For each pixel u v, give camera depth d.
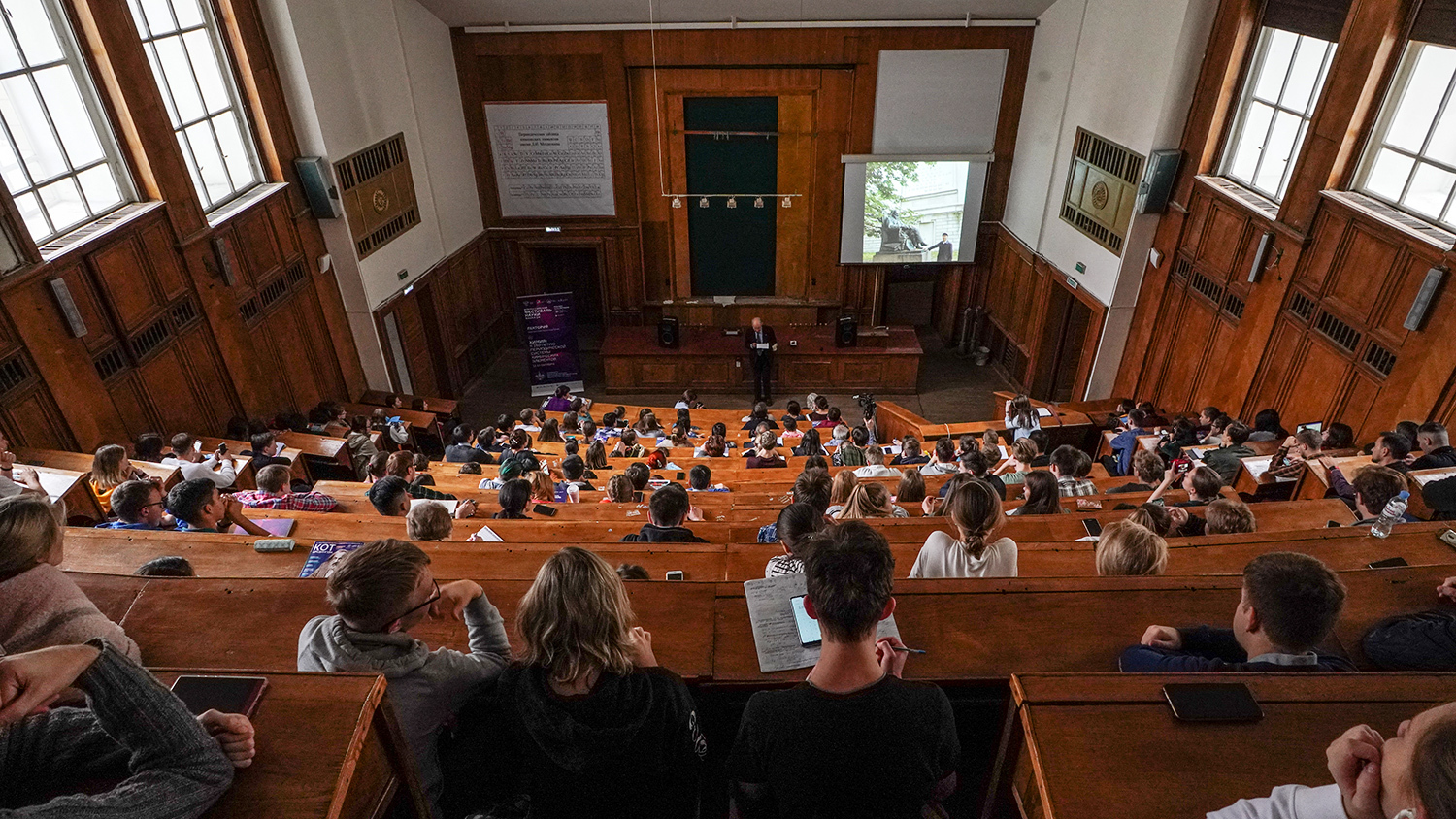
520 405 13.17
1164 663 1.95
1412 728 1.01
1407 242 6.40
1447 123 6.18
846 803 1.49
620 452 8.09
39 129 6.40
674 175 13.13
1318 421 7.54
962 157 12.72
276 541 3.28
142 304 7.33
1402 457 5.04
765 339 12.77
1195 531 4.11
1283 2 7.79
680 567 3.03
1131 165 9.77
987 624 2.24
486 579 2.60
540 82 12.41
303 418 9.02
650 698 1.62
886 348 13.18
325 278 10.09
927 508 4.25
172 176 7.59
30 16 6.29
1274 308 8.03
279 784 1.26
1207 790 1.33
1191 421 8.78
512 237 13.80
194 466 6.18
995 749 1.93
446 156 12.30
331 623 1.79
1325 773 1.35
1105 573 2.56
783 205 13.39
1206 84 8.75
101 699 1.12
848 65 12.16
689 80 12.34
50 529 1.94
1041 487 4.36
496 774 2.02
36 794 1.19
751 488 6.57
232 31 8.40
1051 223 11.88
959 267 14.02
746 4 11.34
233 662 2.23
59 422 6.47
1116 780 1.35
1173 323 9.81
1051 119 11.61
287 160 9.27
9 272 6.02
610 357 13.29
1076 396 11.57
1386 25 6.50
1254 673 1.52
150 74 7.30
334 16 9.49
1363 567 2.90
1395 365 6.59
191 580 2.48
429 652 1.82
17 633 1.87
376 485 4.27
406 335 11.55
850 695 1.47
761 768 1.53
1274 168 8.16
